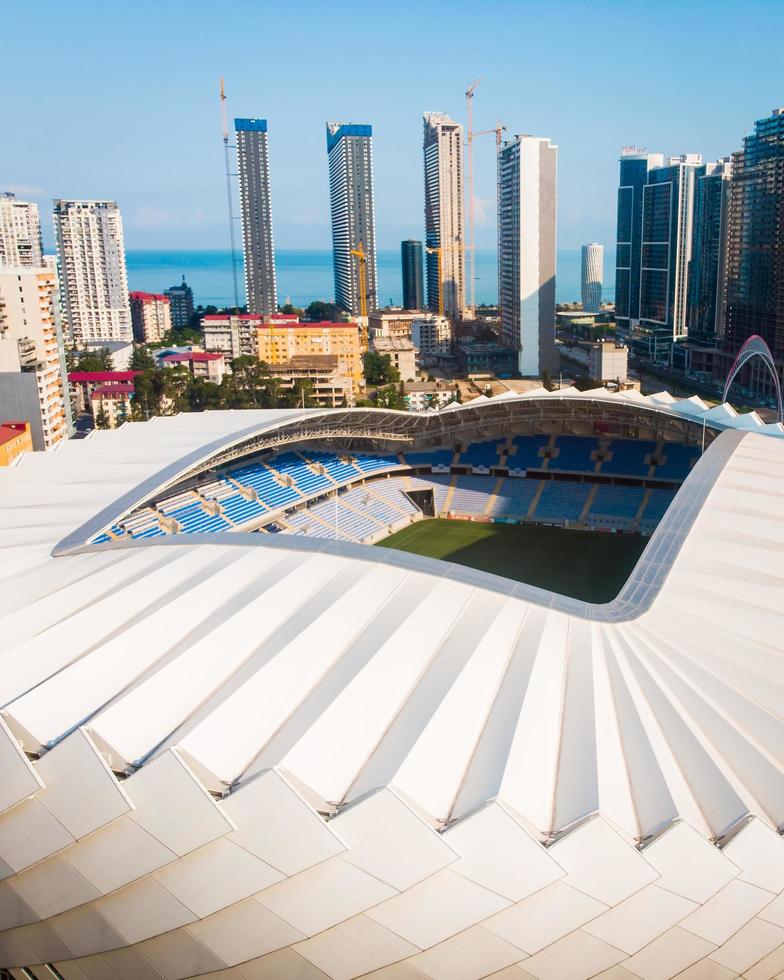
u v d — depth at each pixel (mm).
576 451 119812
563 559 99438
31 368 148875
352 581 46094
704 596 49938
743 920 30922
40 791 31328
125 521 86688
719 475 70000
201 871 31234
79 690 37156
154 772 30031
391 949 31391
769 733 37156
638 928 30484
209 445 83625
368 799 28812
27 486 72938
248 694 36562
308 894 30672
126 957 35031
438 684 37750
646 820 30750
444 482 121750
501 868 29031
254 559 49031
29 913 34688
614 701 38500
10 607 45656
